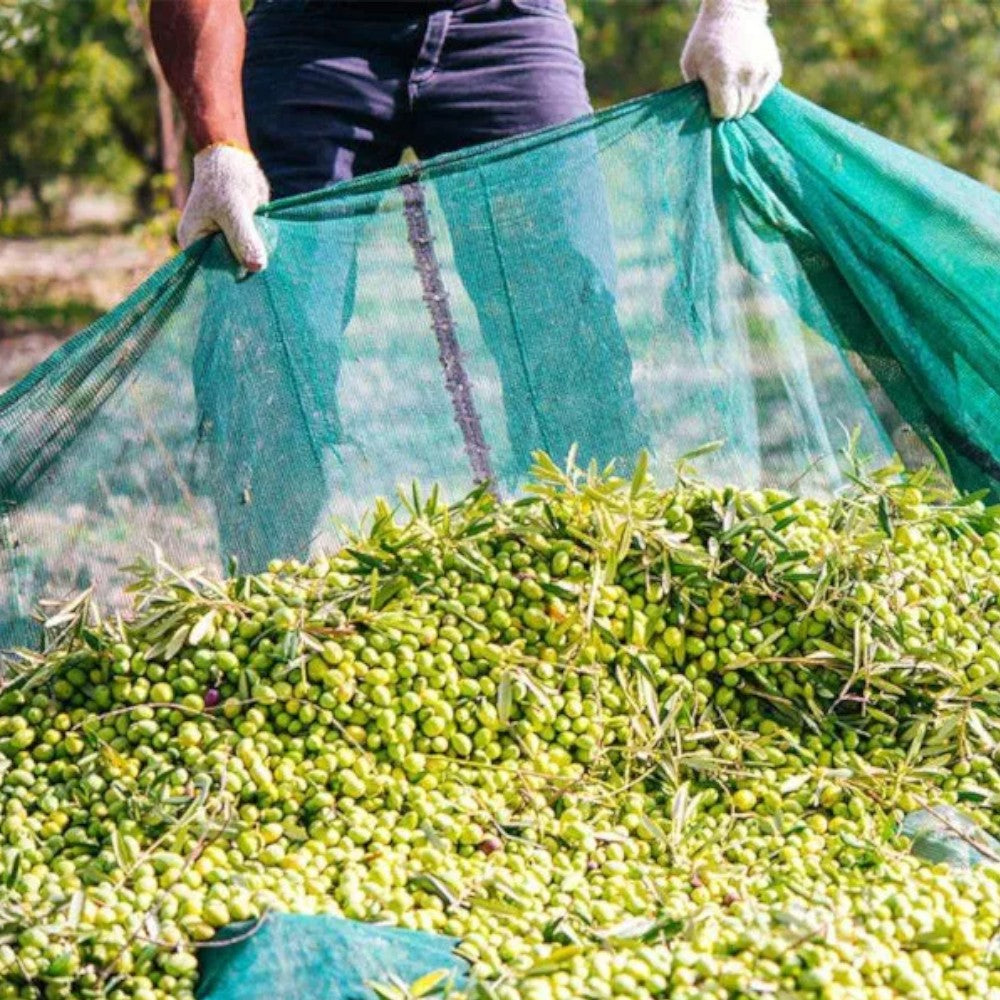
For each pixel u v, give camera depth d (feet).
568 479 15.85
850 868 13.88
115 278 82.12
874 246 18.20
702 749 14.92
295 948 11.86
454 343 17.54
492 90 18.66
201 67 16.92
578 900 13.26
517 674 14.58
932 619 15.64
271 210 16.85
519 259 17.65
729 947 12.07
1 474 16.05
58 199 130.11
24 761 14.03
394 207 17.29
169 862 12.89
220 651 14.34
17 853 13.07
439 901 13.06
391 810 13.91
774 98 18.07
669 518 15.66
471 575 15.12
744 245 18.25
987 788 15.06
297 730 14.15
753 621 15.46
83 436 16.31
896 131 64.80
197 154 16.78
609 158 17.87
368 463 17.26
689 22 65.31
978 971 12.39
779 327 18.31
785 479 18.22
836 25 64.85
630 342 17.95
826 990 11.52
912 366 18.42
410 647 14.48
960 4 66.03
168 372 16.56
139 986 11.85
